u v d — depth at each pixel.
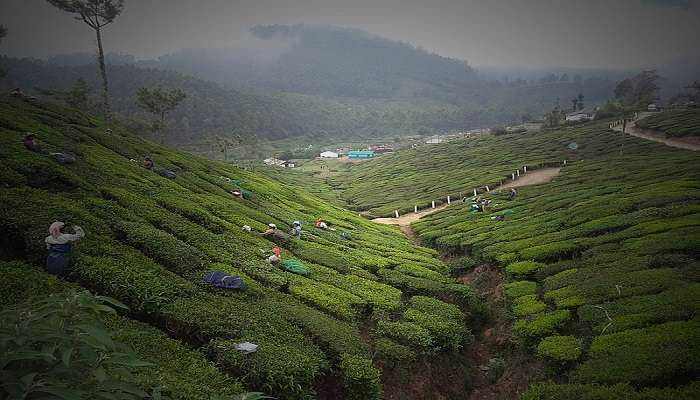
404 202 74.50
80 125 51.25
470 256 37.56
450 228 46.59
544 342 18.94
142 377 10.65
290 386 13.63
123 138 54.03
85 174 28.59
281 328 17.36
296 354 15.29
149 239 20.72
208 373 12.69
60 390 4.39
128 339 12.67
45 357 4.55
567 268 27.12
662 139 90.75
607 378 15.12
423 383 18.83
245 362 13.75
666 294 19.75
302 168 169.00
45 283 13.58
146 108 98.56
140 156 45.97
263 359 14.13
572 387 15.06
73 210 20.30
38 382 4.40
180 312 15.38
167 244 20.97
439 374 19.91
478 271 33.59
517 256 31.11
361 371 16.00
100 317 13.26
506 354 21.88
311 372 14.65
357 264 32.06
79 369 5.16
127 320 14.16
